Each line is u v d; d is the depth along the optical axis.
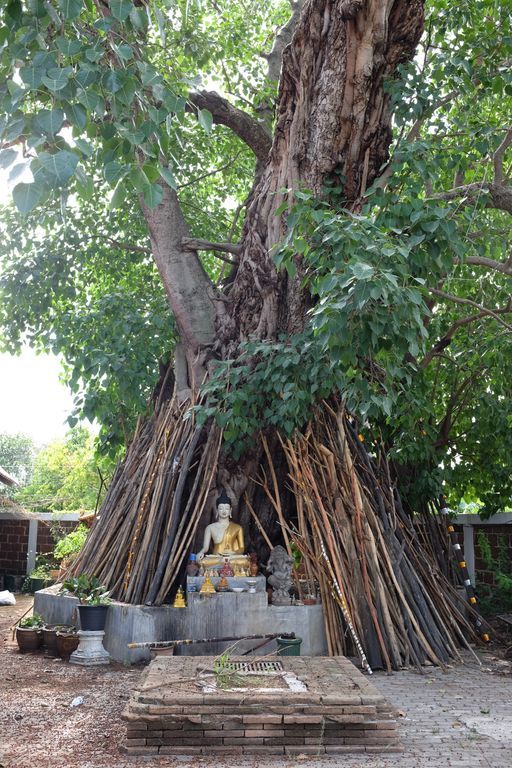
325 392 9.95
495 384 13.11
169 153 6.14
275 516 11.47
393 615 9.58
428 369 13.84
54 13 5.16
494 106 12.19
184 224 12.79
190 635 9.41
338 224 7.92
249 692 5.77
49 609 10.97
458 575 12.29
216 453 10.90
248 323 11.36
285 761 5.33
